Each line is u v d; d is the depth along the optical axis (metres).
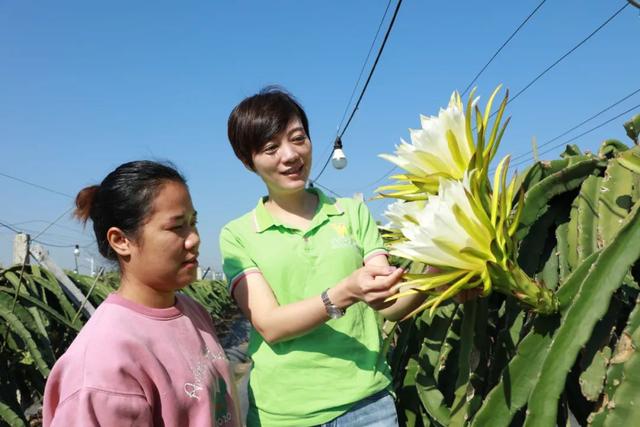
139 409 0.72
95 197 0.82
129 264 0.81
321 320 0.90
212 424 0.81
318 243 1.01
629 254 0.72
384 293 0.80
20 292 2.10
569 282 0.76
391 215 0.82
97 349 0.73
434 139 0.78
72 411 0.69
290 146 0.98
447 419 0.93
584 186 0.89
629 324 0.70
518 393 0.77
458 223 0.69
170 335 0.82
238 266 1.02
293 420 0.97
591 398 0.73
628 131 0.89
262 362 1.01
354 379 0.98
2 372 2.08
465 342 0.87
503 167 0.72
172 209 0.79
